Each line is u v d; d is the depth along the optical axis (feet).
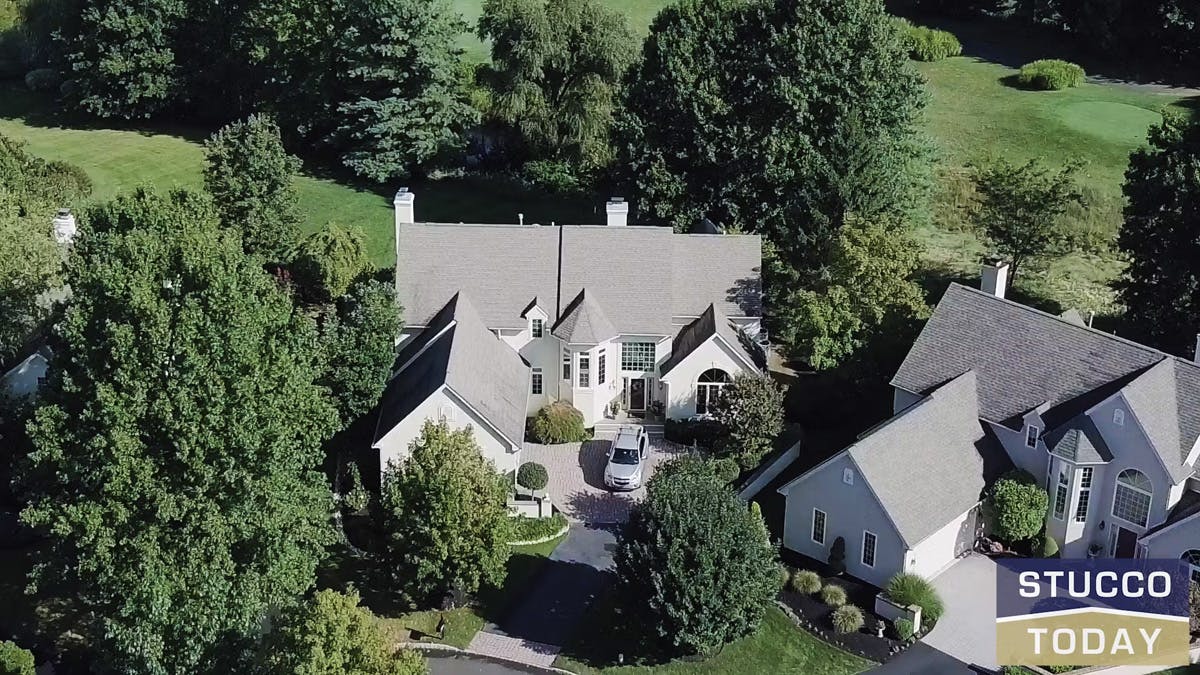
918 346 195.31
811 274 228.22
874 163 228.63
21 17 378.12
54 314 192.13
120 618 146.92
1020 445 181.16
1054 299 244.42
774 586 160.56
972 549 180.04
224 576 146.82
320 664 130.82
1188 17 344.90
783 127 236.43
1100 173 293.43
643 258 216.33
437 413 181.88
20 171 242.99
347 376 189.98
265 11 312.71
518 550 179.01
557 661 158.71
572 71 294.05
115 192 287.69
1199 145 209.87
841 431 206.80
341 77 300.40
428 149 296.30
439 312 211.20
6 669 148.56
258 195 236.02
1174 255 208.44
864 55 237.66
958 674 156.15
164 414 142.72
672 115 244.22
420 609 167.63
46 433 146.51
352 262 238.07
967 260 263.08
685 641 154.71
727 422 196.03
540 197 292.20
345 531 181.37
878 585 171.32
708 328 206.08
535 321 211.20
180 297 151.94
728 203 239.50
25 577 171.53
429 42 291.38
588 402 211.82
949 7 403.13
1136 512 171.12
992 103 335.26
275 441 148.25
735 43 245.04
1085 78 351.46
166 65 325.83
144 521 144.46
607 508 189.88
